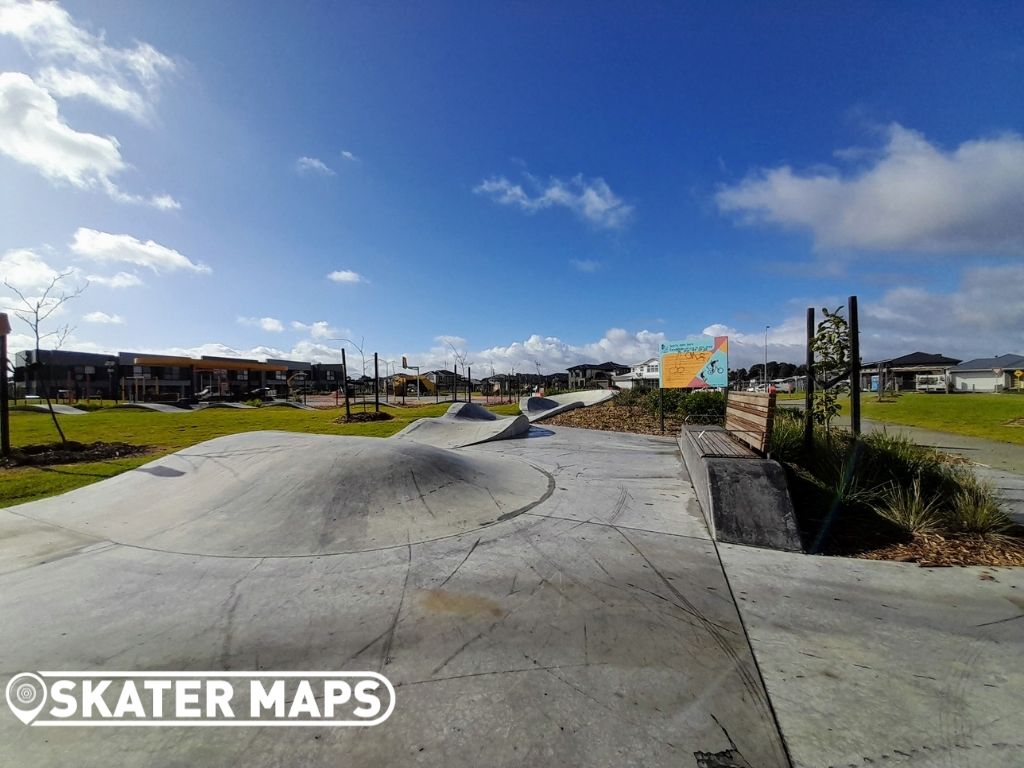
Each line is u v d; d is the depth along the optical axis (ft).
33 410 71.41
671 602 10.36
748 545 13.69
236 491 17.90
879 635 9.02
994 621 9.48
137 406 86.48
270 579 11.86
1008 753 6.19
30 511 17.81
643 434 38.40
